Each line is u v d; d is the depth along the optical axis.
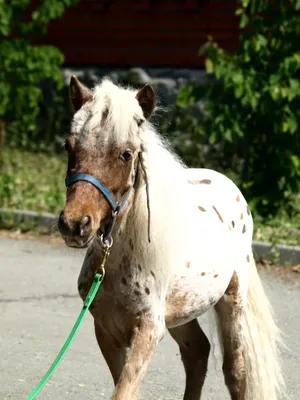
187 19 16.69
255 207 11.75
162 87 16.66
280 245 10.20
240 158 14.43
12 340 7.07
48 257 10.16
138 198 4.39
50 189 13.45
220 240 5.02
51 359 6.65
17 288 8.74
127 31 17.20
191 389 5.46
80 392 5.99
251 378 5.25
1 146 15.58
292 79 11.36
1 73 14.55
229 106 11.72
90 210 4.08
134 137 4.22
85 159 4.14
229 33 16.39
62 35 17.73
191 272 4.73
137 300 4.41
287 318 8.02
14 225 11.59
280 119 11.50
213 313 5.42
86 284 4.59
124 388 4.32
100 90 4.25
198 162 15.29
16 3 14.43
